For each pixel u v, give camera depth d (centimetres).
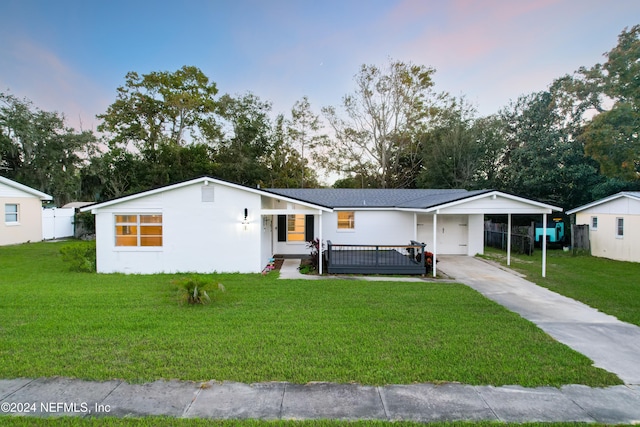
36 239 2125
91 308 764
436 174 3039
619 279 1208
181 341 570
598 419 369
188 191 1252
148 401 395
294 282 1092
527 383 445
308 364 492
